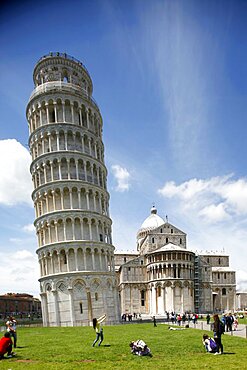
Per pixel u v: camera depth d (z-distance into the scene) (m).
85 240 66.38
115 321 65.69
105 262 69.38
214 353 24.39
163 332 43.62
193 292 108.00
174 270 106.50
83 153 72.81
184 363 20.44
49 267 66.94
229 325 41.19
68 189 69.56
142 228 140.38
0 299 152.25
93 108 79.94
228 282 129.00
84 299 63.44
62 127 73.00
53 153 71.00
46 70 82.31
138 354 23.75
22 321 80.25
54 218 67.44
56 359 22.48
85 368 19.33
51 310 64.50
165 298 103.69
